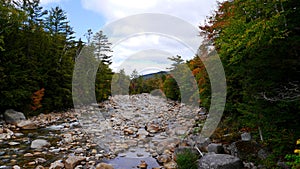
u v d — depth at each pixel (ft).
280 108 13.33
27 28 43.01
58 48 50.42
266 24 11.52
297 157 9.45
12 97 35.55
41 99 41.81
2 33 37.32
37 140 22.04
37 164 16.90
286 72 13.05
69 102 48.80
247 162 14.46
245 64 14.51
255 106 14.37
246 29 13.05
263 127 14.92
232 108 21.30
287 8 12.26
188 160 14.67
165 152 19.56
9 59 37.60
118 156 19.35
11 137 24.45
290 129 13.23
